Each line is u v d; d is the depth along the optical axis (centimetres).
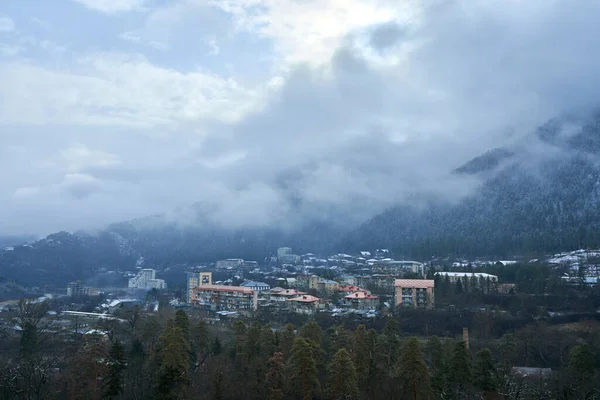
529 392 9538
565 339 13425
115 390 8581
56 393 8706
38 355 10738
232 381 9131
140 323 13762
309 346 8906
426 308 18250
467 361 9406
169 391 8488
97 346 8688
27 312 14838
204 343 11212
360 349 9806
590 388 9519
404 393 9175
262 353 10294
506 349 12888
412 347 8888
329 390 8638
